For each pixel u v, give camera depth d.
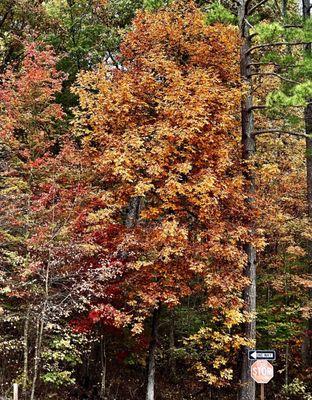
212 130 12.27
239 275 12.52
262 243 12.60
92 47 20.28
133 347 14.61
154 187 11.69
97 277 10.69
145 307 11.62
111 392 14.99
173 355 14.09
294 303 17.39
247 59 14.84
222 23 15.24
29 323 11.64
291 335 17.28
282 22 15.14
